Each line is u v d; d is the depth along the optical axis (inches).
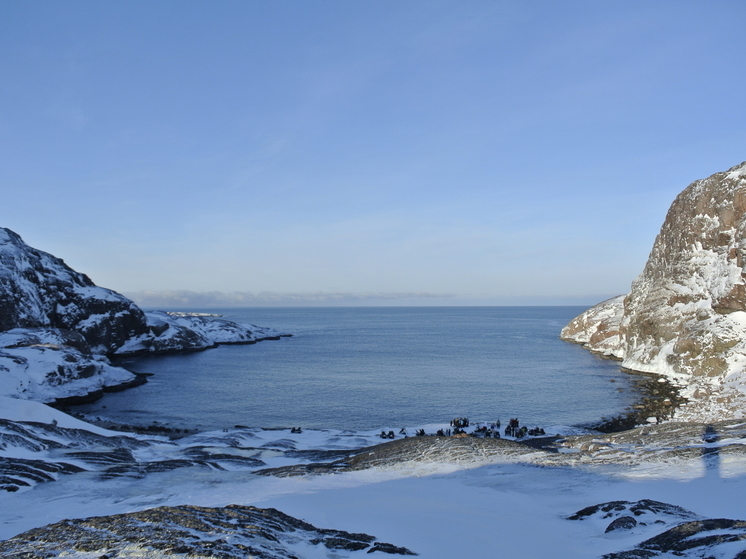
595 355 4429.1
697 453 946.7
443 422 2086.6
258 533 490.0
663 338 3233.3
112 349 4714.6
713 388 2411.4
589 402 2402.8
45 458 1157.7
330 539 511.8
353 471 1041.5
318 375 3422.7
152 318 5413.4
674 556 425.1
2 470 939.3
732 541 414.9
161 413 2381.9
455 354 4633.4
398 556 456.4
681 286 3257.9
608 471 907.4
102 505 762.2
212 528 492.4
